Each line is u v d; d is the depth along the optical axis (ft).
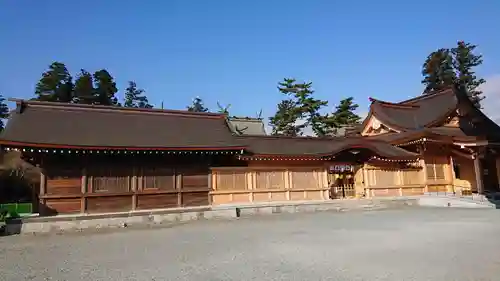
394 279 24.22
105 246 37.99
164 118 76.48
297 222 55.36
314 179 80.53
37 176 109.60
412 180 90.99
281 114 187.52
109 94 214.28
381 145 95.45
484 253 31.96
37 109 65.51
